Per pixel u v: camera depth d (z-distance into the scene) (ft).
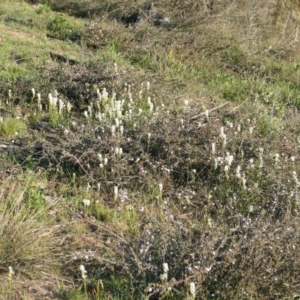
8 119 25.98
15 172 21.91
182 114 27.09
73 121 26.61
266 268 16.28
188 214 20.79
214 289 16.22
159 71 37.17
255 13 47.03
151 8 47.19
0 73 31.78
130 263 17.17
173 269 16.48
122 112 28.19
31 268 16.99
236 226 18.56
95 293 16.26
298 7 51.98
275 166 23.27
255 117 28.91
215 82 37.70
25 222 17.75
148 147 23.65
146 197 21.44
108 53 37.35
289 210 19.69
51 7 53.67
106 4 51.03
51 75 31.27
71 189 21.57
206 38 41.98
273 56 43.39
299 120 29.84
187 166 23.12
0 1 52.26
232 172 22.88
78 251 17.93
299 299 16.33
